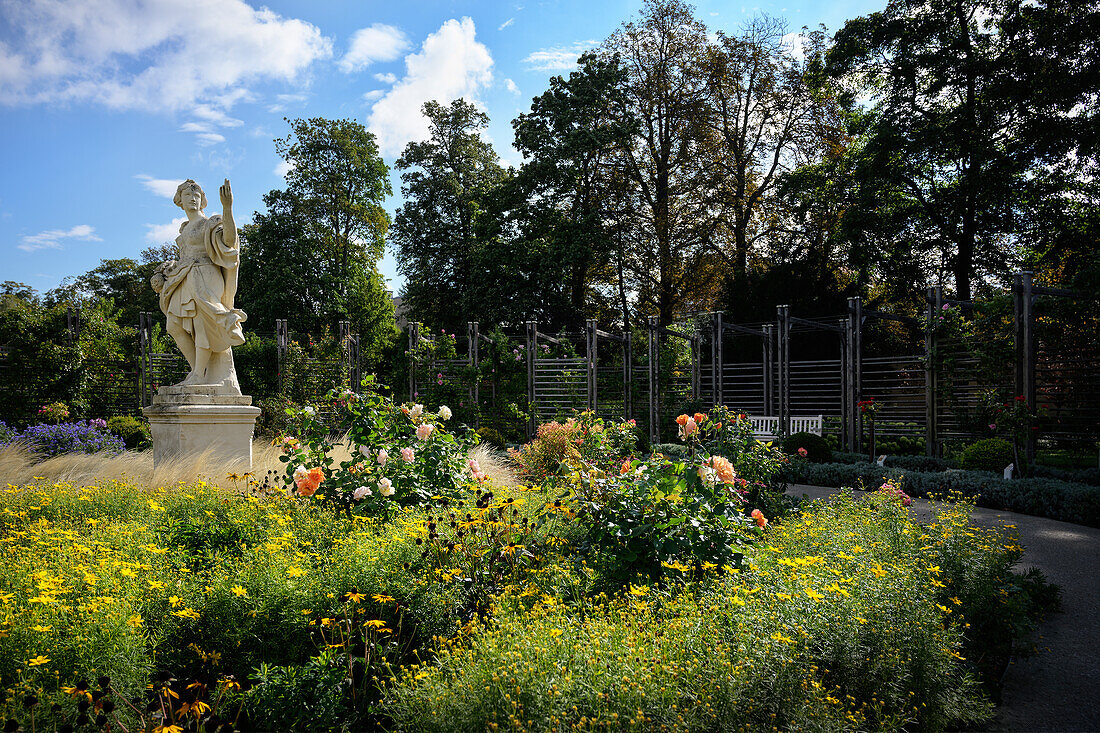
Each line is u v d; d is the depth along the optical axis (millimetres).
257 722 3051
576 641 2980
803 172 25188
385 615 3668
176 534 4789
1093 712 3936
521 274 27703
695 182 27484
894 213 22328
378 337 31812
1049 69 18094
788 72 27578
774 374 22734
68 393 16281
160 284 8805
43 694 2725
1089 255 18969
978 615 4617
